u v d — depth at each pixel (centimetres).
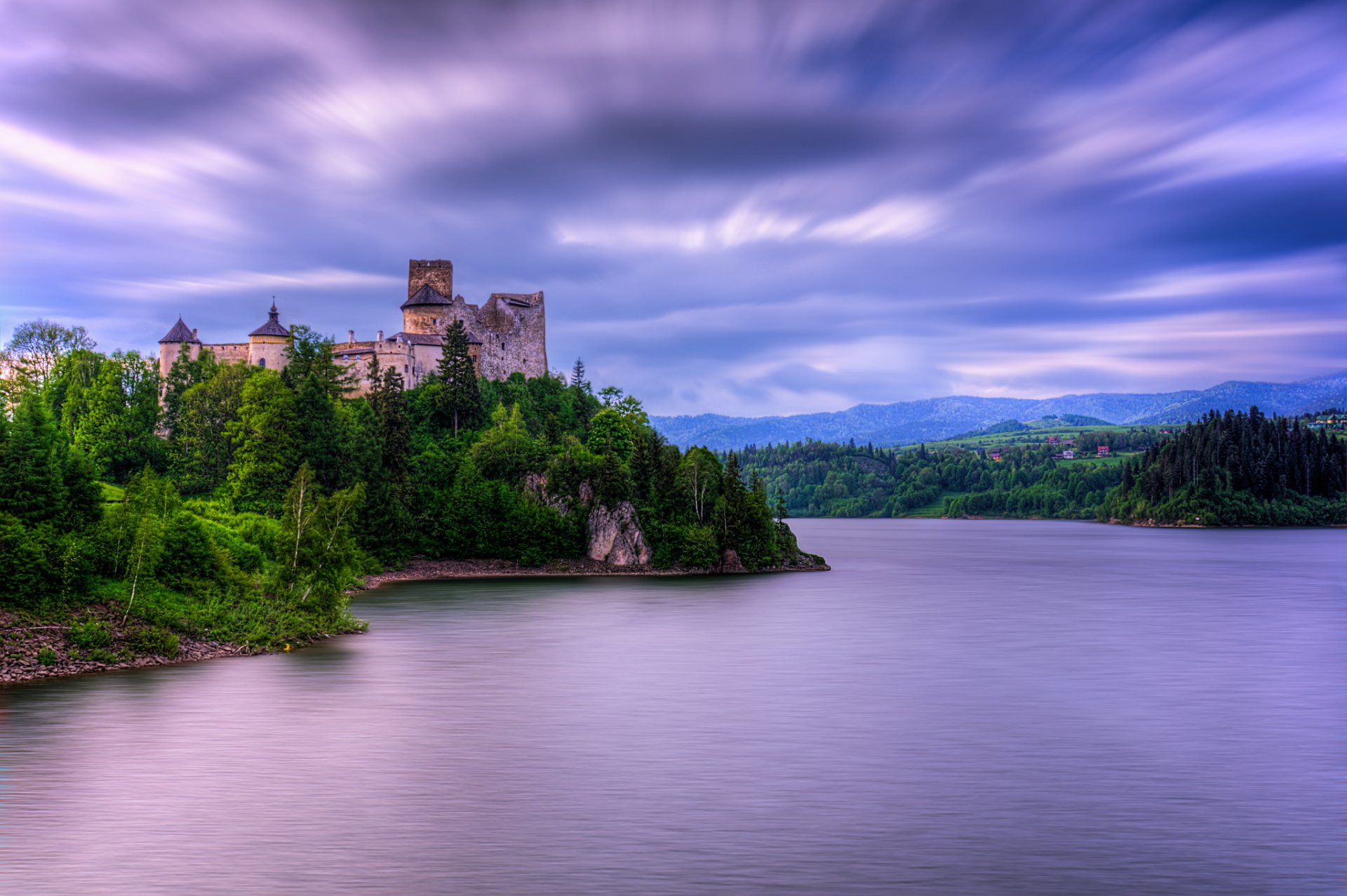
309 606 9838
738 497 18700
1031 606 13512
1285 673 8356
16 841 4175
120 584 8738
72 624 7931
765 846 4219
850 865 4019
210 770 5188
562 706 6900
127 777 5034
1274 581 17475
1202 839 4353
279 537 9906
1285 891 3812
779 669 8425
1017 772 5366
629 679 7912
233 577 9675
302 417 15138
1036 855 4156
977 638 10319
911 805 4784
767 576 17762
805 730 6256
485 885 3784
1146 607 13412
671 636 10288
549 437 19038
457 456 17950
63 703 6556
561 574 16862
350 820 4488
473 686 7519
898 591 15500
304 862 3978
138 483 10369
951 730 6303
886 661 8881
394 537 15962
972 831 4434
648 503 18188
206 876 3825
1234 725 6475
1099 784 5166
